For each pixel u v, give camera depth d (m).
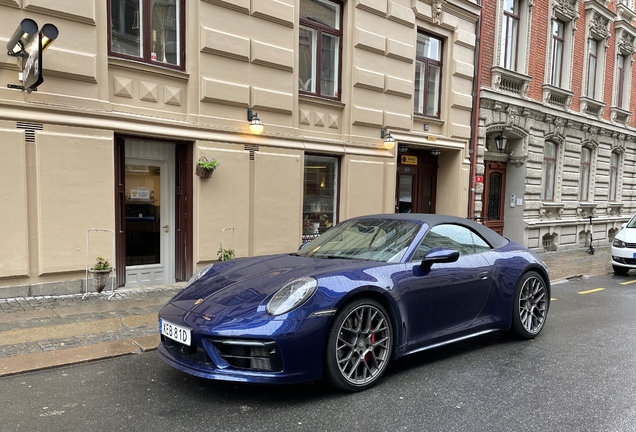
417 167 11.60
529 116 13.36
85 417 3.07
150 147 7.21
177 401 3.33
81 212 6.17
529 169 13.62
